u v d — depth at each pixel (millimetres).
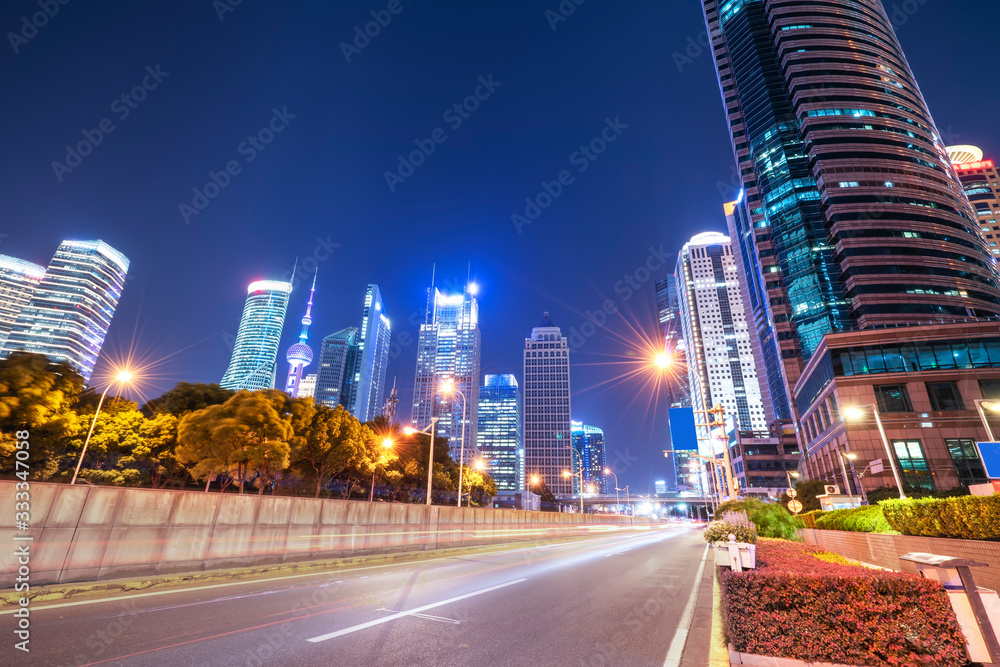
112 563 9883
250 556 12906
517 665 5414
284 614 7727
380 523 18375
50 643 5672
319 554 15195
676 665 5508
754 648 5309
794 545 16922
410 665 5301
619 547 29578
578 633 6996
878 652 4988
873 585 5223
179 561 11195
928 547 11727
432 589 10781
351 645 6039
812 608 5266
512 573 14383
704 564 18188
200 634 6328
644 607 9172
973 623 4957
